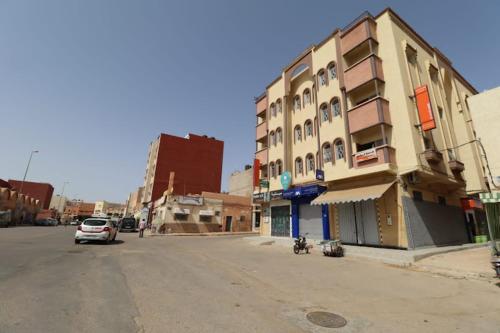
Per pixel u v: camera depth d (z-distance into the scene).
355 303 5.60
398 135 14.55
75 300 5.03
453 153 17.38
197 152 51.78
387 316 4.86
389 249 12.98
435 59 20.02
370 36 16.28
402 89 14.91
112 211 98.81
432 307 5.48
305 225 19.09
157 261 10.08
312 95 20.75
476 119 14.78
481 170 18.88
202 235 30.59
